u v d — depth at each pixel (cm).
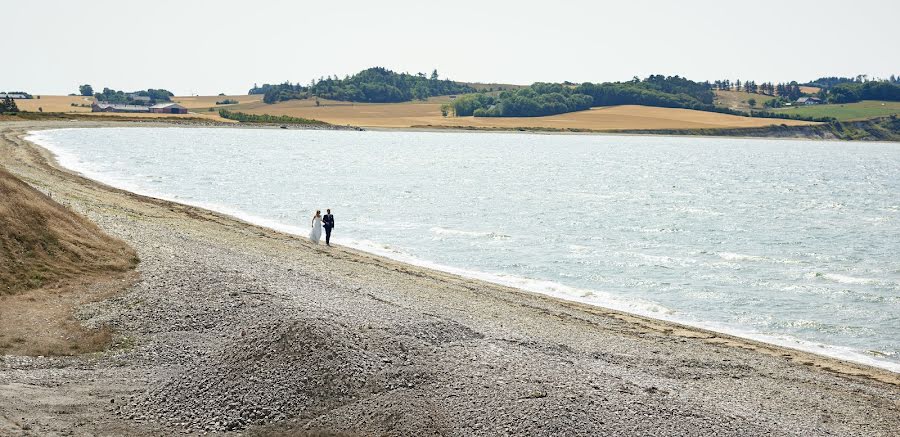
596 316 2917
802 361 2494
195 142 14212
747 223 6044
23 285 2483
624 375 2111
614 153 17212
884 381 2322
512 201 7019
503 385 1859
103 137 13450
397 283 3164
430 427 1655
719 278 3794
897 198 8506
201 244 3497
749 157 17275
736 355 2498
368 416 1691
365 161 11531
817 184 10469
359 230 4922
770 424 1845
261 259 3303
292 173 8819
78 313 2317
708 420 1792
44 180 5228
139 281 2656
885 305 3322
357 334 2084
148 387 1838
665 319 3028
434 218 5675
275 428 1645
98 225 3466
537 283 3572
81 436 1562
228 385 1766
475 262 4028
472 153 15238
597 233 5228
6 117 15325
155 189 6397
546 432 1638
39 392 1758
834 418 1964
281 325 1962
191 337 2191
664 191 8762
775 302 3344
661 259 4256
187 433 1616
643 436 1662
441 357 2042
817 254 4619
